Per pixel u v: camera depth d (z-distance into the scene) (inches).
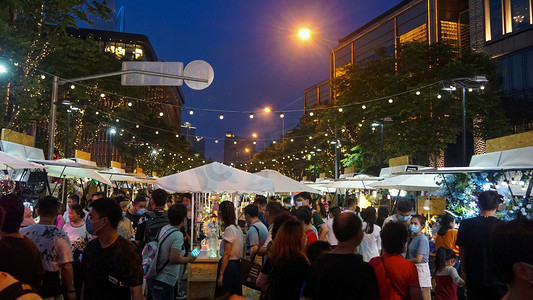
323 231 323.6
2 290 66.2
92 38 980.6
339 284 123.4
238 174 383.9
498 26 1504.7
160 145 2062.0
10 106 917.2
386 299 146.6
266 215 265.7
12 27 800.3
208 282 334.3
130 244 145.8
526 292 65.9
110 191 900.0
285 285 149.9
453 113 994.7
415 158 1082.1
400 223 154.9
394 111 1005.8
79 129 1318.9
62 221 319.0
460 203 433.7
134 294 141.3
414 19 2252.7
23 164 339.9
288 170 2541.8
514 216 324.8
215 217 521.7
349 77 1144.2
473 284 176.4
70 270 176.2
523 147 331.9
